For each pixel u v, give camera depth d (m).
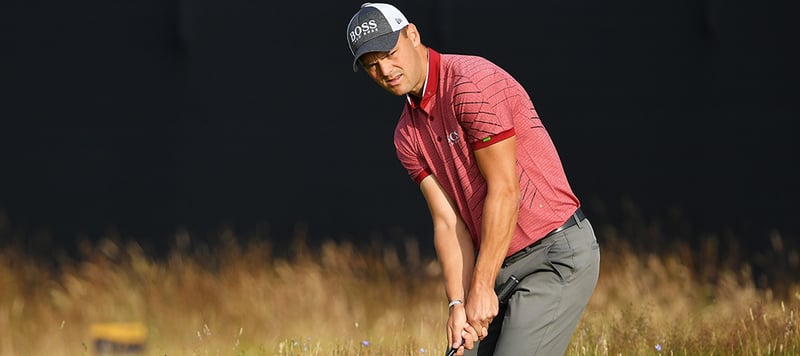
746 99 36.56
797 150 36.12
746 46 36.66
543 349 13.33
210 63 38.53
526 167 13.19
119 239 38.41
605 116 37.03
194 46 38.59
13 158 39.28
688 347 18.97
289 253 37.06
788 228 35.66
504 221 12.68
